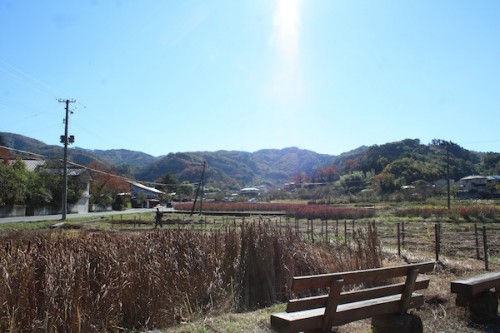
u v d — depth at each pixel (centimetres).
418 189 7506
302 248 923
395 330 530
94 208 6450
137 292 664
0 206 4003
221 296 759
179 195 10531
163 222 3659
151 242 804
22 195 4294
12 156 5812
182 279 738
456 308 693
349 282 464
